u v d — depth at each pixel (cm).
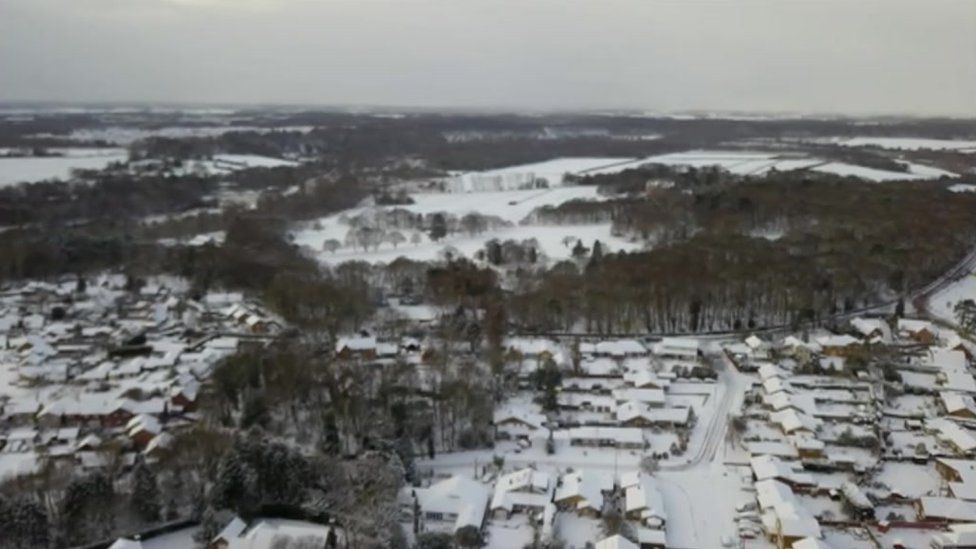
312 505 13975
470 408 17312
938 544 13025
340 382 18350
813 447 16050
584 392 19575
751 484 15338
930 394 19038
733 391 19612
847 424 17550
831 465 15762
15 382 19900
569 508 14638
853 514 14100
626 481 15125
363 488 14138
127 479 15225
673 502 14788
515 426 17600
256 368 18650
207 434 15950
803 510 13938
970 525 13462
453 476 15500
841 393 18825
